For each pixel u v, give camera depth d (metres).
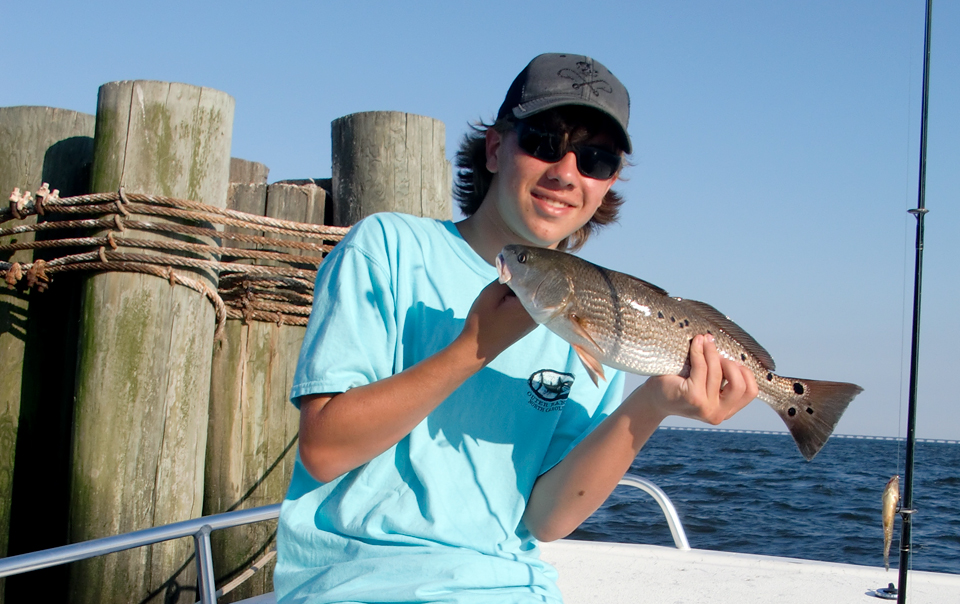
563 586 3.51
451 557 1.78
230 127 4.84
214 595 2.46
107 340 4.41
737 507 18.58
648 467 32.31
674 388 1.94
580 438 2.15
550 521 2.06
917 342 2.98
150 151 4.54
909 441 2.91
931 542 14.70
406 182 5.12
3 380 4.62
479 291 2.05
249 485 4.89
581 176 2.03
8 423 4.62
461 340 1.73
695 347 1.96
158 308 4.46
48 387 4.80
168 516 4.45
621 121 2.04
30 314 4.72
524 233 2.10
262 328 5.00
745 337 2.35
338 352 1.83
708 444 64.62
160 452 4.44
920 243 3.01
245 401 4.93
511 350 2.05
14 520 4.66
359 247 1.96
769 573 3.68
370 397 1.72
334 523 1.86
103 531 4.30
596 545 4.08
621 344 2.06
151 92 4.56
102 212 4.45
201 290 4.59
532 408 2.05
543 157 2.00
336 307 1.88
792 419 2.42
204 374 4.67
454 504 1.89
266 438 4.95
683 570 3.72
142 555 4.37
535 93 2.00
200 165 4.64
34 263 4.52
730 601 3.33
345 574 1.78
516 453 2.03
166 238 4.55
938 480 30.39
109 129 4.55
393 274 1.97
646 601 3.34
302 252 5.12
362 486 1.88
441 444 1.93
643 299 2.11
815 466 35.03
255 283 4.96
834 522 16.50
